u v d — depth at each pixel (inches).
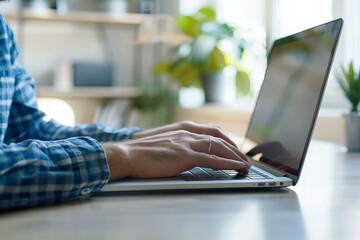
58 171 24.3
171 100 118.1
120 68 132.2
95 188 25.5
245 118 79.7
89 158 25.6
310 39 34.6
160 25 115.6
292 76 36.6
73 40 128.3
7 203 22.5
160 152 29.1
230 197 26.0
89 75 117.4
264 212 22.5
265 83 43.8
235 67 100.0
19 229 19.5
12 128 46.4
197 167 30.9
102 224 20.2
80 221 20.7
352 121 48.9
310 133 29.5
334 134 60.1
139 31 125.9
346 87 51.9
